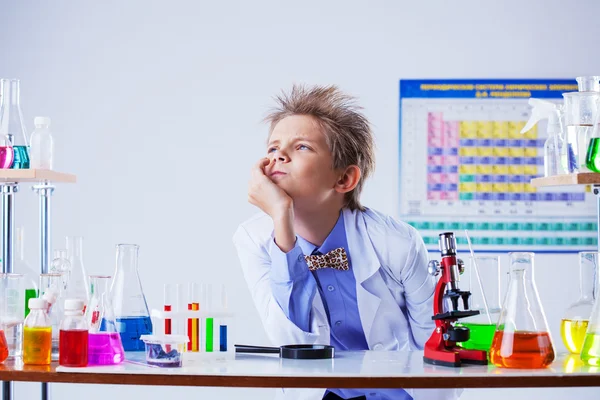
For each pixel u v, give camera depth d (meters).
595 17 3.74
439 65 3.75
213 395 3.67
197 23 3.78
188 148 3.77
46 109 3.76
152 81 3.78
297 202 2.20
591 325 1.69
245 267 2.29
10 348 1.80
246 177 3.76
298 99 2.27
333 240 2.27
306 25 3.77
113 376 1.58
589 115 1.91
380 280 2.26
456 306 1.68
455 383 1.52
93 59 3.77
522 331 1.62
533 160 3.72
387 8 3.76
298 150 2.19
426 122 3.74
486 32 3.75
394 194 3.74
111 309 1.71
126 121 3.77
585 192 3.70
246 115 3.77
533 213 3.72
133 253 1.95
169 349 1.63
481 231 3.72
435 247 3.72
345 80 3.76
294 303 2.01
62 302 1.84
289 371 1.58
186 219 3.75
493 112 3.73
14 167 2.01
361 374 1.53
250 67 3.78
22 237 2.07
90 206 3.75
